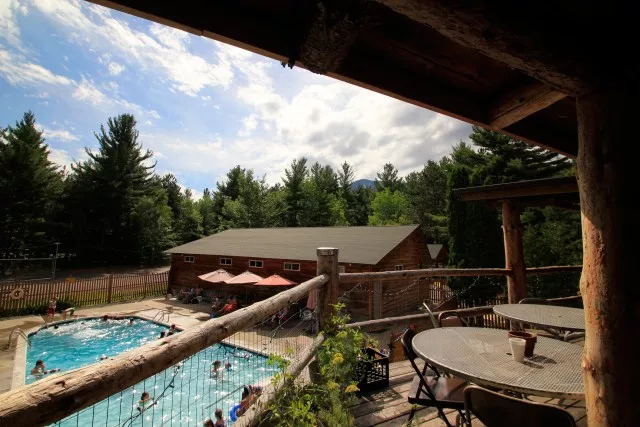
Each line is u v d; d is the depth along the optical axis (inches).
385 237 662.5
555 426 56.7
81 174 1165.7
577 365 73.9
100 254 1216.8
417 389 89.0
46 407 27.5
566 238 543.8
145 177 1305.4
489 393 61.6
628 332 47.8
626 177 48.6
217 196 1764.3
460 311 152.3
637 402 46.9
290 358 99.5
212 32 51.5
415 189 1342.3
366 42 64.5
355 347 111.0
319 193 1505.9
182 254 813.9
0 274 952.9
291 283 602.5
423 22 44.6
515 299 198.8
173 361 44.5
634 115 48.5
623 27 48.1
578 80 51.4
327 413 83.0
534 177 776.9
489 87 82.3
